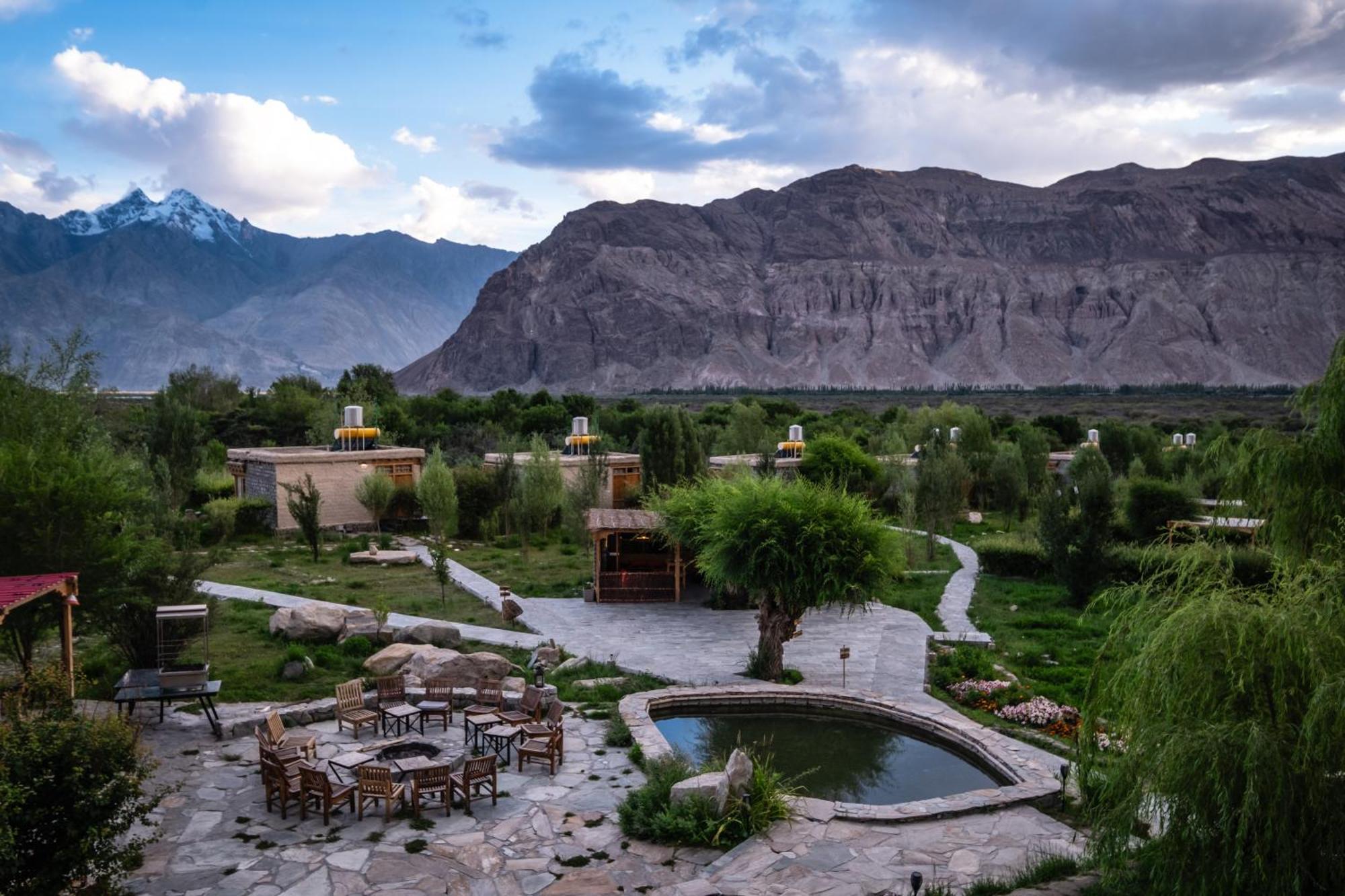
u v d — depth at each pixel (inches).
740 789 437.4
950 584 1143.6
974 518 1771.7
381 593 1009.5
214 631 804.0
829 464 1681.8
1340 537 414.6
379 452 1539.1
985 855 402.3
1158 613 362.3
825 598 665.6
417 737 553.6
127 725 377.4
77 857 312.0
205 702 551.2
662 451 1401.3
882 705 613.9
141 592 631.8
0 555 594.9
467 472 1539.1
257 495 1528.1
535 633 852.0
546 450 1568.7
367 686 661.9
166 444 1595.7
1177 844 317.4
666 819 413.4
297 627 762.8
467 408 2906.0
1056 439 2847.0
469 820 433.7
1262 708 314.8
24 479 615.8
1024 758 519.5
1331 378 437.7
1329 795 298.5
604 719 599.8
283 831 417.1
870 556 681.0
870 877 379.2
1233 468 471.5
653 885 372.5
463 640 796.6
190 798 454.3
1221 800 297.7
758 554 678.5
